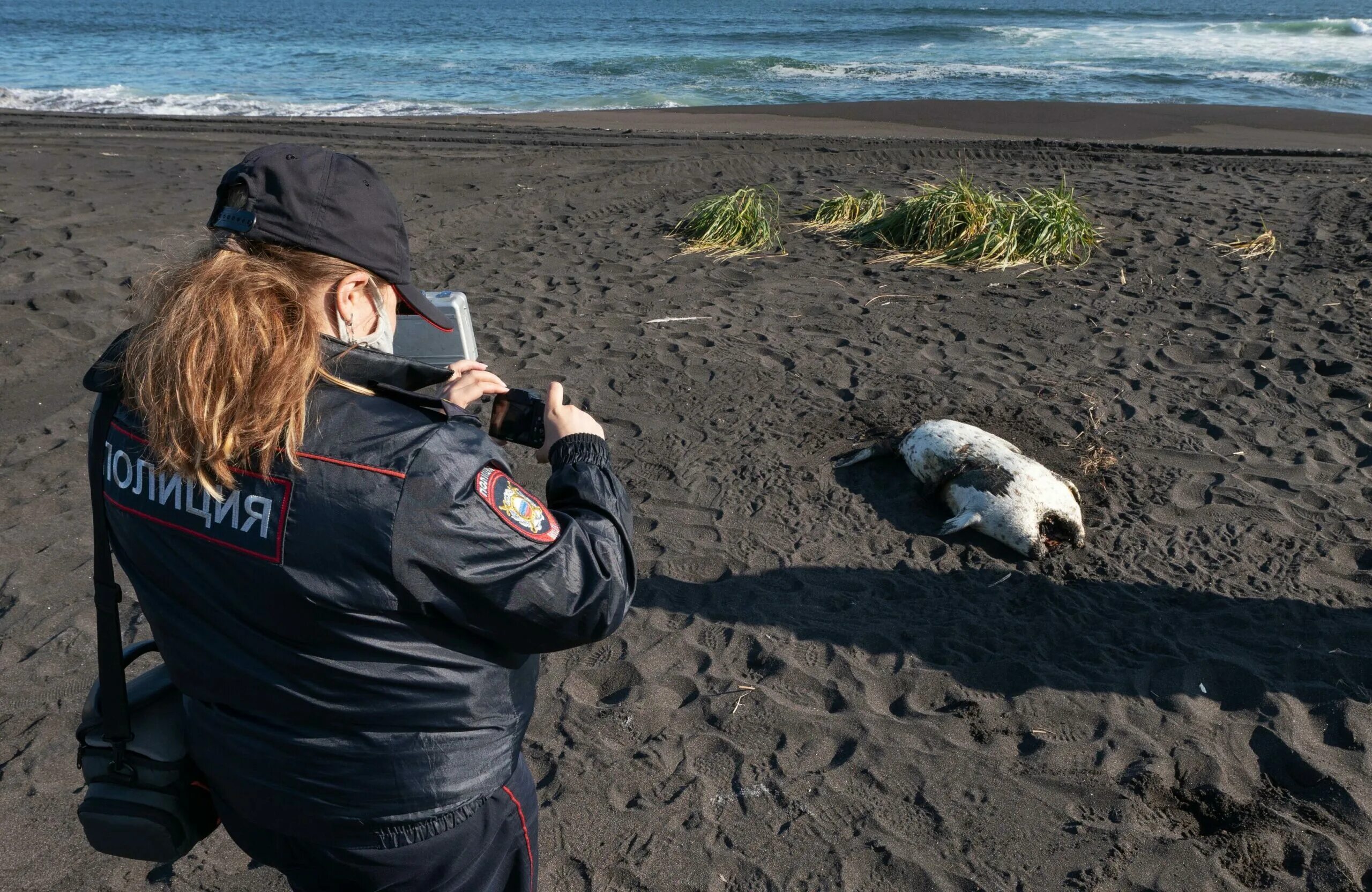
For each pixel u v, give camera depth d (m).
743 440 5.25
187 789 1.55
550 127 15.35
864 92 20.72
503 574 1.31
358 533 1.25
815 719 3.28
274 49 30.42
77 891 2.65
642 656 3.61
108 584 1.45
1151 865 2.69
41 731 3.22
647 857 2.75
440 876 1.48
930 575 4.07
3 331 6.73
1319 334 6.41
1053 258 8.20
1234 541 4.24
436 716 1.38
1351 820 2.82
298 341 1.25
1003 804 2.91
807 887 2.65
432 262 8.44
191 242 8.73
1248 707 3.29
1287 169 11.54
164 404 1.23
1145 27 34.47
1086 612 3.81
